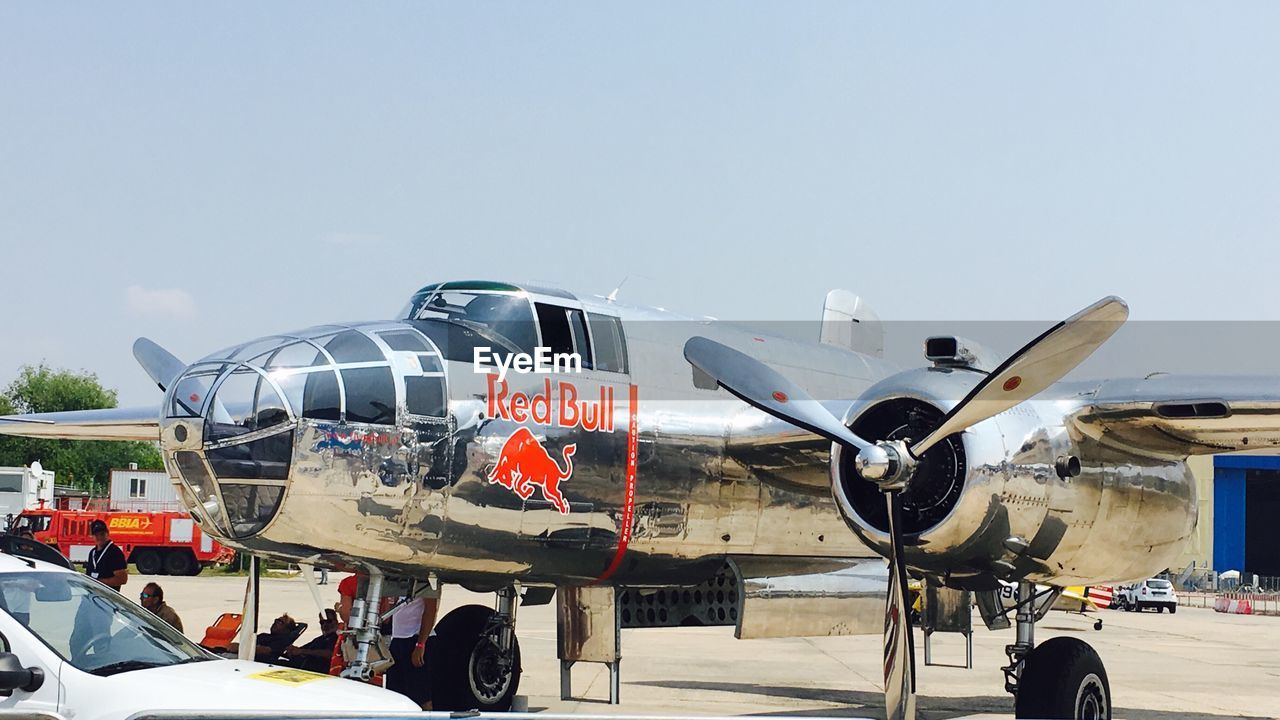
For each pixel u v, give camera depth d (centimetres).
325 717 421
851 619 1080
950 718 1135
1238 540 5931
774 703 1226
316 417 805
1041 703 927
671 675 1476
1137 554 957
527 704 1145
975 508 839
